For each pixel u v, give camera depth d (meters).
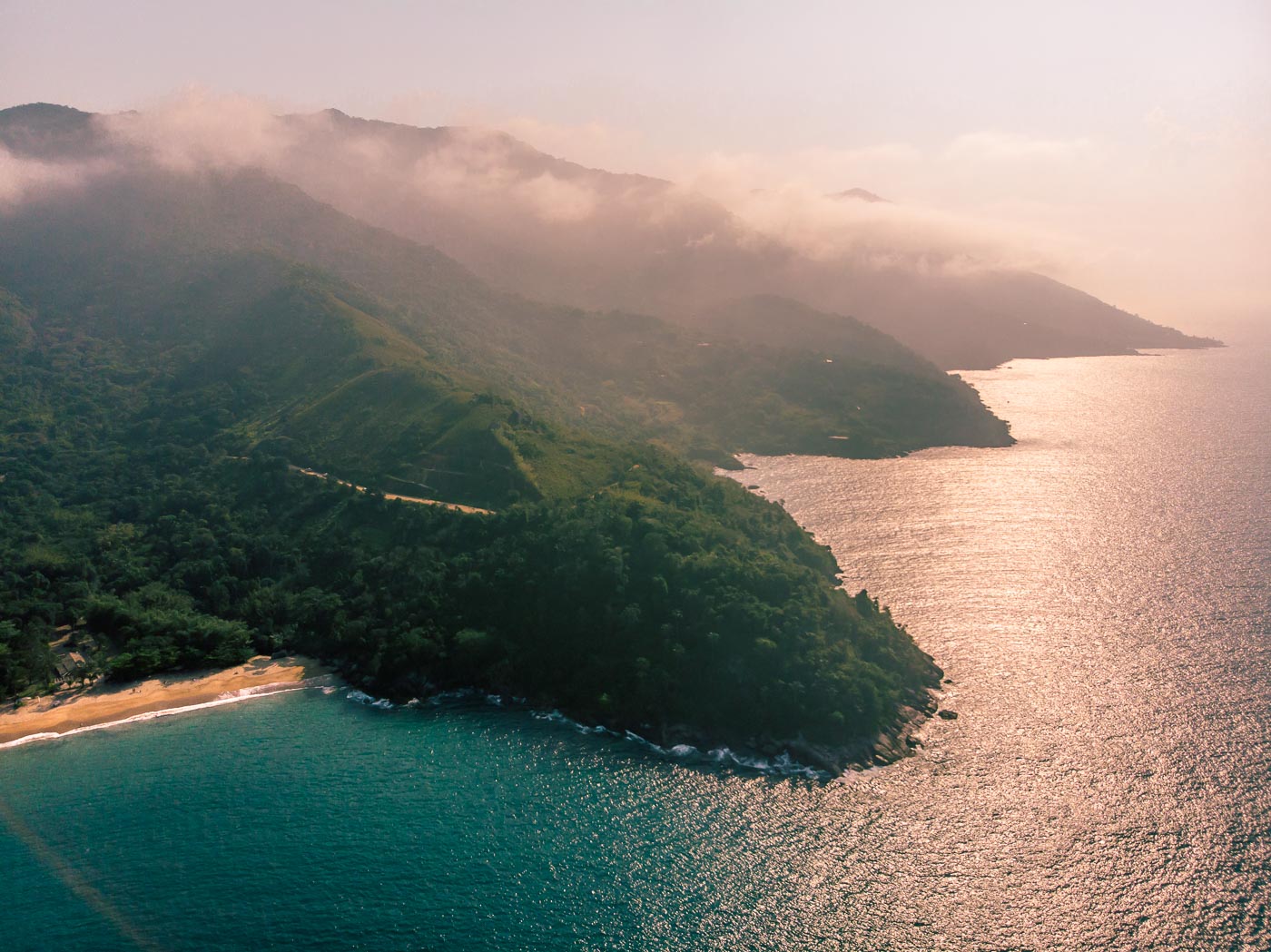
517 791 164.75
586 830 152.75
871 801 157.50
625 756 176.25
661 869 143.00
